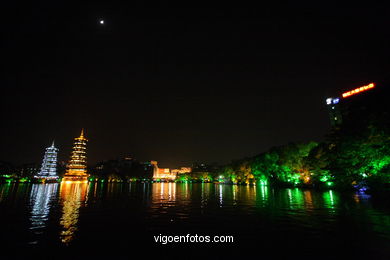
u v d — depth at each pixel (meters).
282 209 33.06
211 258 15.53
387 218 25.55
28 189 96.50
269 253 16.05
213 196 58.91
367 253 15.52
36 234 20.92
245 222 25.20
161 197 58.06
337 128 56.00
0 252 16.55
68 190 93.12
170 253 16.48
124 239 19.59
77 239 19.58
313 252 15.95
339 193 56.16
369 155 44.28
